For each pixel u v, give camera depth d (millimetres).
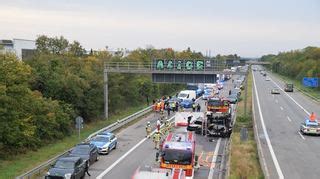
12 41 90562
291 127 51781
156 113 66250
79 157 29016
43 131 41625
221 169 31359
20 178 25500
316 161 33219
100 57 82312
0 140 35750
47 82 49688
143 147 40156
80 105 53312
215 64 58750
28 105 39281
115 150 38656
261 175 27766
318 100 87188
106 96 60375
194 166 28656
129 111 72312
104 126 54375
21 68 37594
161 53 116625
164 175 21078
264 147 38656
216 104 46969
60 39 90500
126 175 29406
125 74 75250
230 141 40281
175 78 60344
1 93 34062
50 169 27062
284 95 98062
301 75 152625
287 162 32562
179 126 47469
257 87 121062
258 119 58062
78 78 52781
